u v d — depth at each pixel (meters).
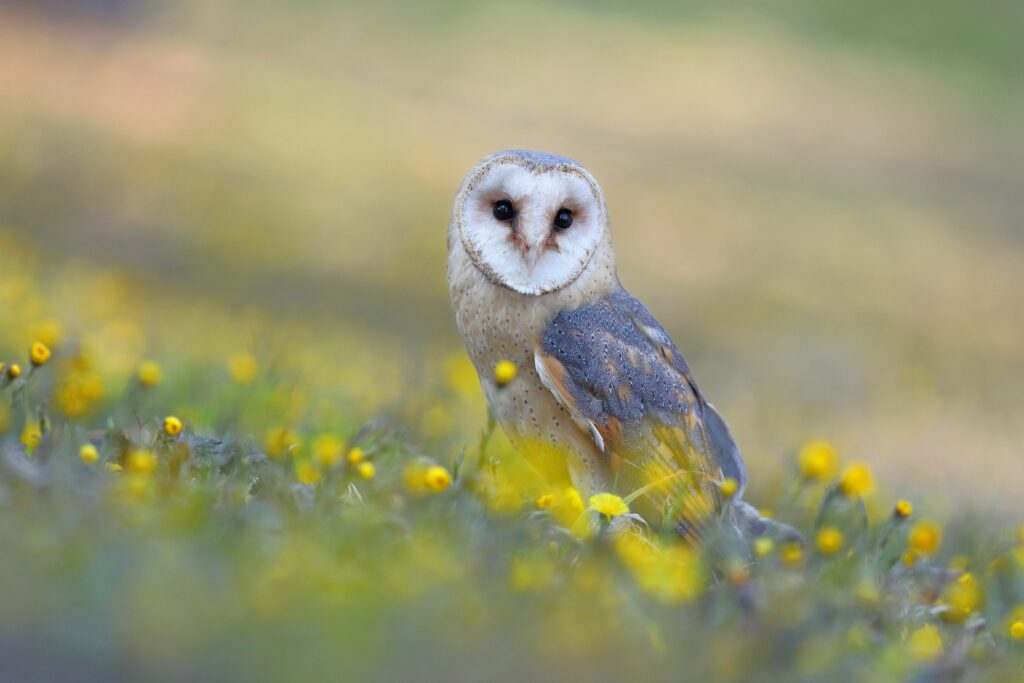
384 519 6.76
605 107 41.56
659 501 8.91
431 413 10.87
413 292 22.89
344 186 29.16
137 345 13.46
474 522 7.12
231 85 35.38
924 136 44.50
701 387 19.64
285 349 12.94
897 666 6.57
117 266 20.27
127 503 6.31
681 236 30.44
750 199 34.78
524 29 48.75
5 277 15.30
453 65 42.88
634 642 6.02
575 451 9.17
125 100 32.03
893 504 11.93
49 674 4.70
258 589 5.61
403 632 5.54
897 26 54.59
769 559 7.37
